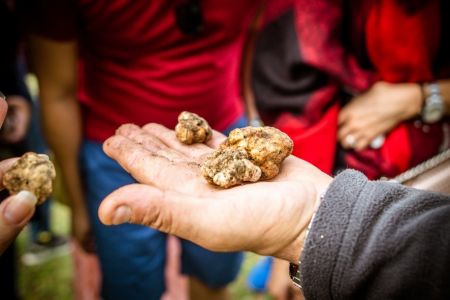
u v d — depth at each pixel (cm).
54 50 55
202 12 54
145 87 57
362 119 57
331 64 54
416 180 49
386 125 57
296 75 56
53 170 36
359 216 31
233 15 58
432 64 55
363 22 54
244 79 70
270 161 37
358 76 55
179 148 43
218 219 32
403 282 28
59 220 106
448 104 56
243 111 71
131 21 52
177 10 53
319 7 54
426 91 56
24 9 53
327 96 56
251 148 38
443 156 53
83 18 54
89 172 62
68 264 93
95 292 74
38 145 89
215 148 44
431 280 28
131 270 64
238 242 33
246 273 91
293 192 34
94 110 60
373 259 29
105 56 56
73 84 59
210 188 35
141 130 42
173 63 56
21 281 88
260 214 33
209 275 68
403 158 57
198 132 43
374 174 58
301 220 34
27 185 34
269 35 59
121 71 57
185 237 33
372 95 57
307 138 56
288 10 56
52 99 58
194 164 38
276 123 59
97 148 61
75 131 61
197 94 59
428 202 31
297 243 34
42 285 87
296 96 57
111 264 64
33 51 56
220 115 64
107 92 58
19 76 79
